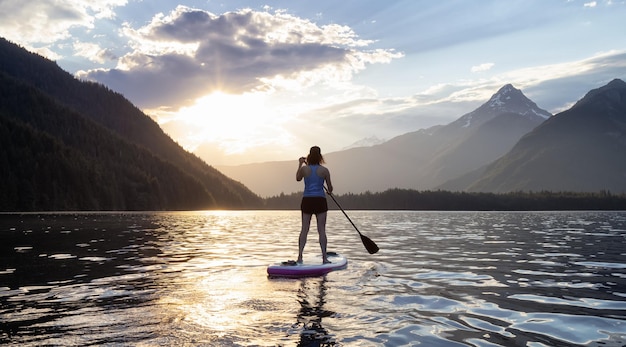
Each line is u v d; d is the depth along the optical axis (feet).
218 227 79.05
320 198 24.81
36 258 27.43
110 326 11.53
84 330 11.14
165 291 16.62
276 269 20.89
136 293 16.20
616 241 43.80
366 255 30.94
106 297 15.42
